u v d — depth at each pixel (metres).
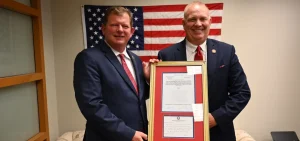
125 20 1.46
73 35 2.71
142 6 2.63
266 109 2.68
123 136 1.31
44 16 2.52
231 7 2.59
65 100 2.78
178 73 1.49
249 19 2.59
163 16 2.62
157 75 1.50
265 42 2.61
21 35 2.02
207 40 1.65
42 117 2.28
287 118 2.67
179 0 2.61
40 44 2.25
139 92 1.52
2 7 1.75
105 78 1.41
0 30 1.73
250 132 2.72
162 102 1.45
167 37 2.63
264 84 2.65
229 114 1.47
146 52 2.66
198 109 1.42
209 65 1.54
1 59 1.74
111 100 1.41
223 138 1.56
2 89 1.73
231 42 2.63
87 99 1.33
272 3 2.56
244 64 2.64
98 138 1.43
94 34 2.67
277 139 2.41
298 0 2.54
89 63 1.38
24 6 1.97
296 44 2.59
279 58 2.62
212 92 1.53
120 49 1.53
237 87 1.55
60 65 2.74
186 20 1.59
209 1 2.60
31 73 2.13
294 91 2.64
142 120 1.51
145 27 2.64
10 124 1.83
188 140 1.38
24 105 2.04
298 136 2.67
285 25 2.58
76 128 2.81
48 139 2.35
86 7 2.65
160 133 1.40
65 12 2.69
